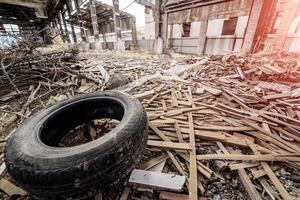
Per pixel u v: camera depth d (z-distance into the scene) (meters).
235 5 9.73
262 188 2.12
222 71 6.48
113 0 19.50
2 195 2.12
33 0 20.95
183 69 7.33
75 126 3.09
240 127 3.21
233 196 2.03
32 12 23.44
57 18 29.95
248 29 9.21
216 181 2.22
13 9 21.42
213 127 3.23
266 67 5.78
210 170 2.30
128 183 2.15
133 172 2.24
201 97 4.66
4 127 3.59
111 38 30.84
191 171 2.28
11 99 5.05
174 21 14.83
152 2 17.06
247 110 3.90
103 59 11.72
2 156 2.72
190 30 13.63
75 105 2.92
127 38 25.86
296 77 5.30
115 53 16.86
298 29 7.50
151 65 9.27
